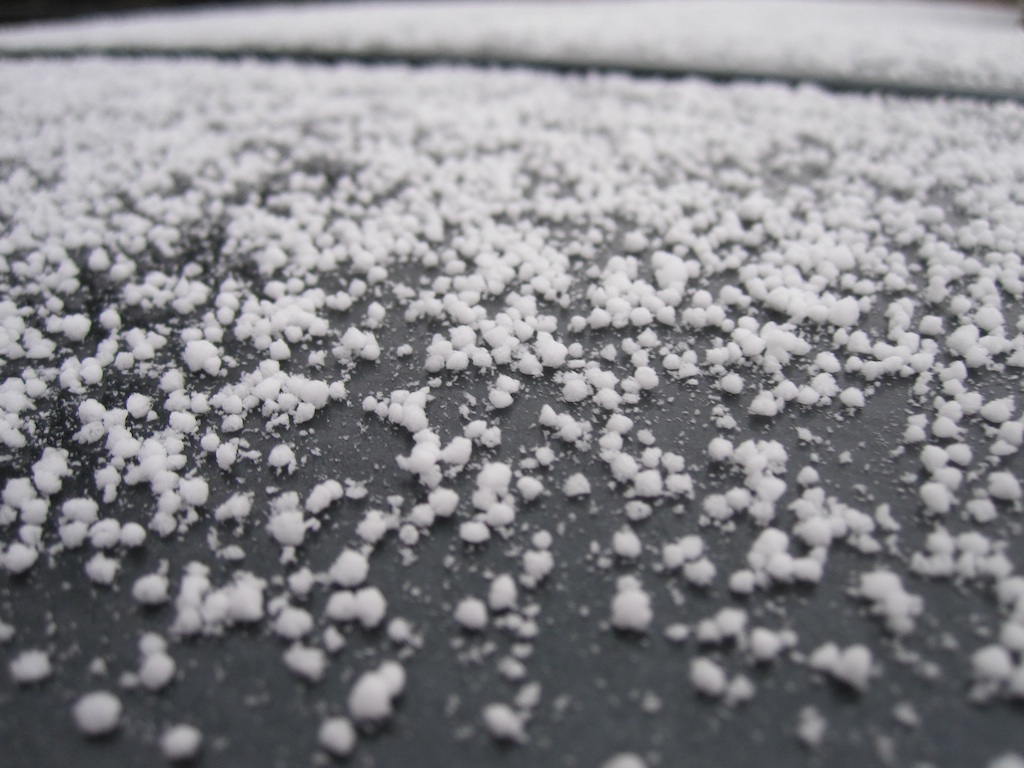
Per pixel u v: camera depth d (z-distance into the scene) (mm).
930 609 72
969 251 104
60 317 101
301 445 86
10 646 73
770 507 78
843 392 87
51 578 77
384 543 78
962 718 67
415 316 99
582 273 105
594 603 74
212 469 84
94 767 67
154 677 70
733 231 108
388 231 111
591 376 90
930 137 128
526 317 97
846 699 68
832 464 82
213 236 113
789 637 71
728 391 89
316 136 141
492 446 85
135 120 148
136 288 104
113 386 92
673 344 94
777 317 97
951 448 81
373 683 68
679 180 121
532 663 71
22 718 69
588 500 80
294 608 74
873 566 75
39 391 91
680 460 82
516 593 74
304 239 111
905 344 91
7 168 131
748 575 74
